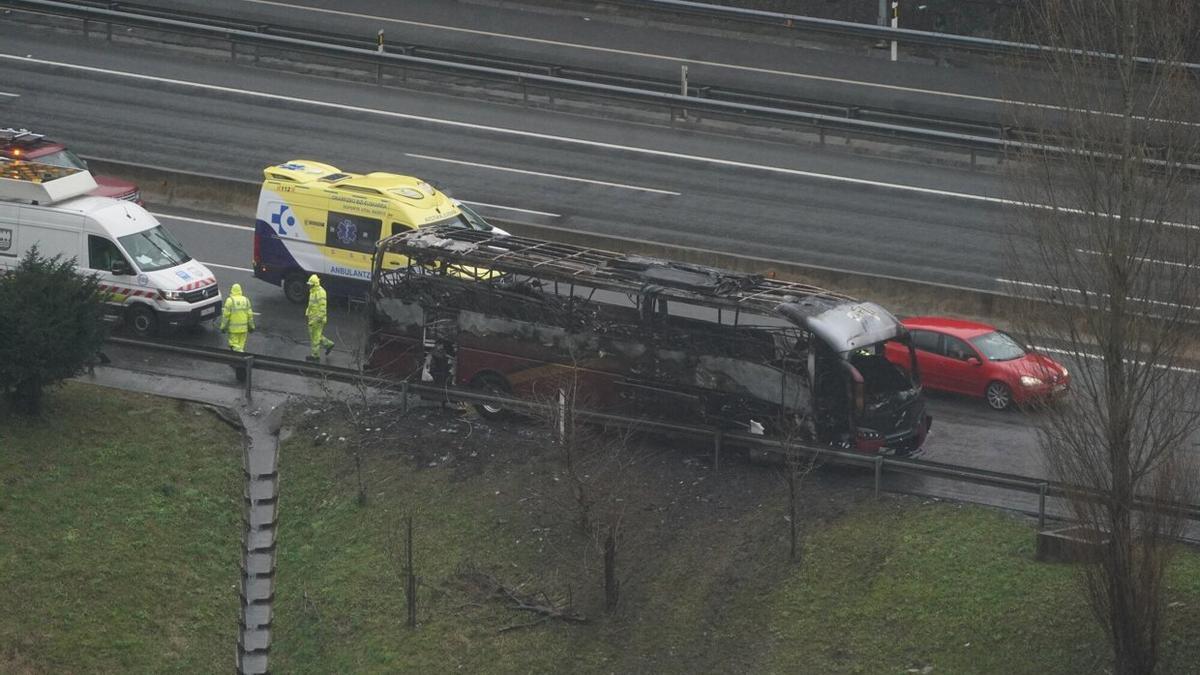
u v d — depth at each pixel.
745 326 116.19
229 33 195.25
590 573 108.88
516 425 123.88
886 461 110.75
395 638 105.69
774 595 105.19
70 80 189.75
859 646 100.88
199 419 125.12
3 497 113.06
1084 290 94.69
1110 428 93.62
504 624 105.75
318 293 131.38
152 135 177.88
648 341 118.81
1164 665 95.62
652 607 105.81
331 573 112.25
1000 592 102.25
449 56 197.38
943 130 186.75
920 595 103.12
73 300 120.75
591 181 172.12
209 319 138.62
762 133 185.62
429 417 125.31
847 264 155.50
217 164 172.00
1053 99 98.38
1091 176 95.19
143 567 111.81
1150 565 92.81
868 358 115.69
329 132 180.75
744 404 117.06
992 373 126.94
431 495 117.06
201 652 107.94
